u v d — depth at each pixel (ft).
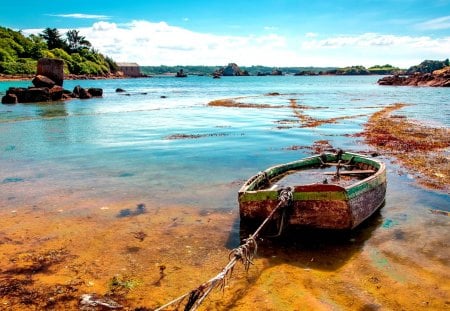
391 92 238.27
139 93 229.66
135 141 69.36
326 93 229.86
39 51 467.52
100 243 27.14
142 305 19.93
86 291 21.15
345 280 22.16
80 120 99.60
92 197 37.32
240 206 29.78
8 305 19.81
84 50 595.47
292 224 28.45
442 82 309.83
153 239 27.89
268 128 86.43
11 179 43.45
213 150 61.41
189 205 35.29
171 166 50.42
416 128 83.41
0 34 456.45
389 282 21.91
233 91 258.78
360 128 85.15
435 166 49.39
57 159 54.13
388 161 52.49
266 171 36.37
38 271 23.26
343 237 28.25
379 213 33.06
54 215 32.42
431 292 20.86
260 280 22.24
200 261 24.64
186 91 258.57
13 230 29.19
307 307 19.44
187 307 17.75
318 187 27.20
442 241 27.32
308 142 68.74
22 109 126.21
